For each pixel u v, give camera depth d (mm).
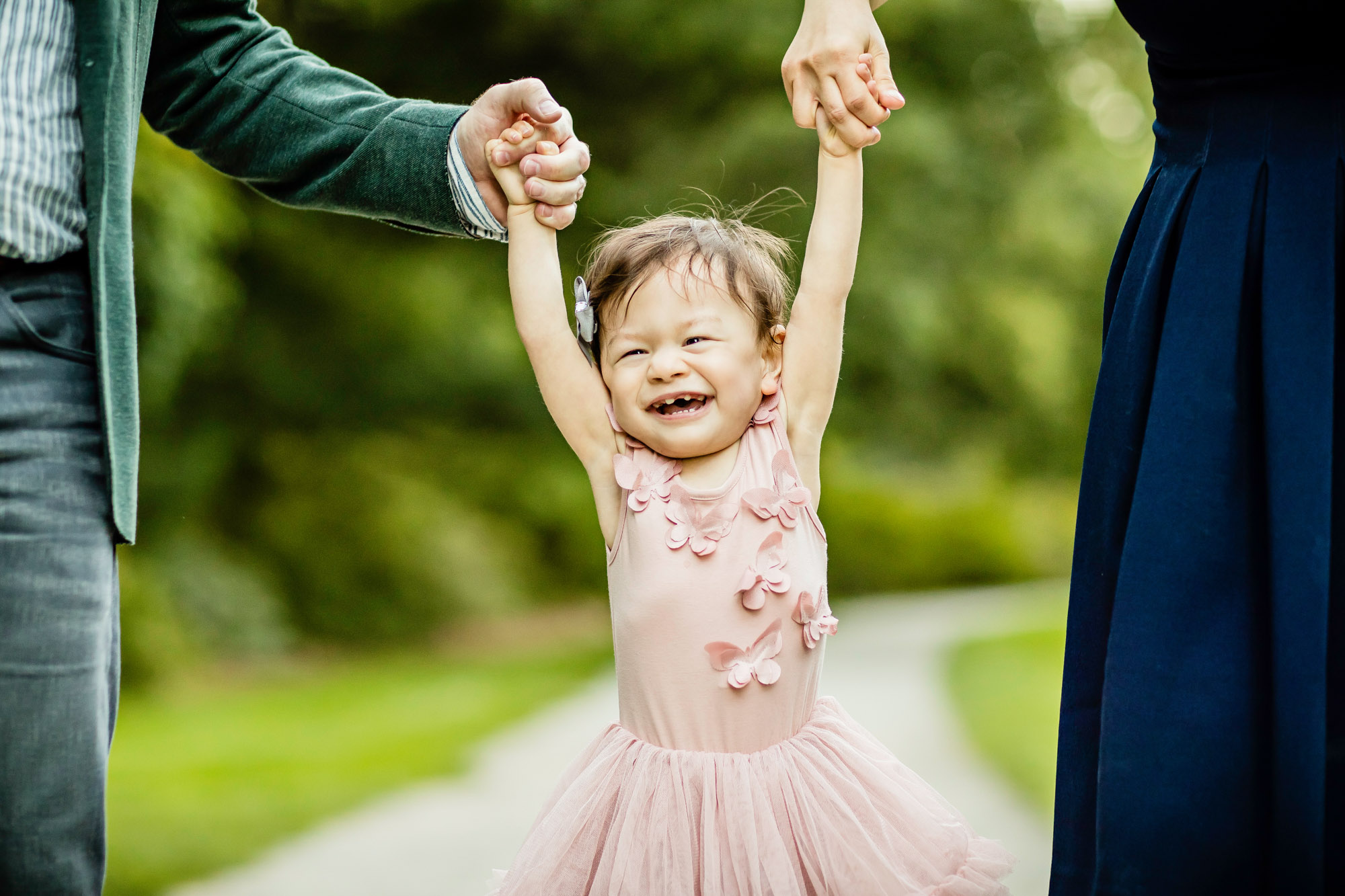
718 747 2074
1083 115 18125
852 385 15258
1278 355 1761
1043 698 9594
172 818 6602
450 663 15117
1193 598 1778
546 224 2244
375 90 2438
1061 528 24688
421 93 14219
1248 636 1762
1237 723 1737
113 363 1945
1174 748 1744
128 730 10430
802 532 2162
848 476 17547
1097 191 16391
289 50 2451
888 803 2092
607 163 14039
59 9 1945
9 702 1837
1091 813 1906
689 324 2146
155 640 12320
